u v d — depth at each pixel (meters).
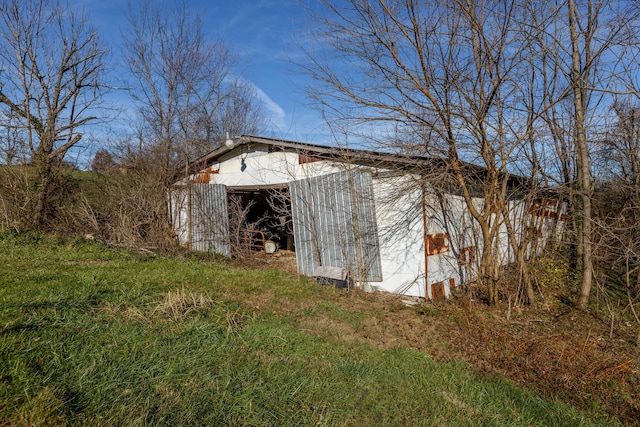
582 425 3.74
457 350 5.25
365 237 8.05
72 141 11.42
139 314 4.45
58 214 10.84
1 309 4.01
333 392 3.45
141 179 12.23
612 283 9.34
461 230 8.51
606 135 6.79
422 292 7.33
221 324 4.58
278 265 10.80
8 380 2.80
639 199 7.09
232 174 11.70
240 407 2.99
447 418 3.40
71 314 4.19
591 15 6.64
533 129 6.37
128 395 2.93
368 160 7.92
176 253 10.16
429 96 6.36
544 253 10.03
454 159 6.68
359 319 5.88
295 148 9.66
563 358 5.30
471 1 6.02
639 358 5.35
